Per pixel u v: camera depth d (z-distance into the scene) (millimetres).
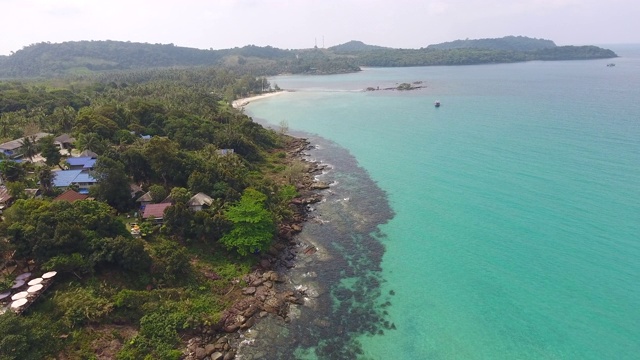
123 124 122312
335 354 49844
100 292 52562
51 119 128625
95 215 60062
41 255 52219
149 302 53625
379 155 127125
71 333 45875
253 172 106250
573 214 79750
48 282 50125
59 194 75688
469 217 82438
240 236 67750
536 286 61219
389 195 95750
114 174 73250
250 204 73438
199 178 80875
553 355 49219
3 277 50406
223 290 60031
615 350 49406
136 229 66812
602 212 79625
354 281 64188
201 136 124312
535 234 74438
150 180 87188
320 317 56188
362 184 103812
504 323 54500
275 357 49250
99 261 55031
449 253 70938
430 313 56844
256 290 60688
